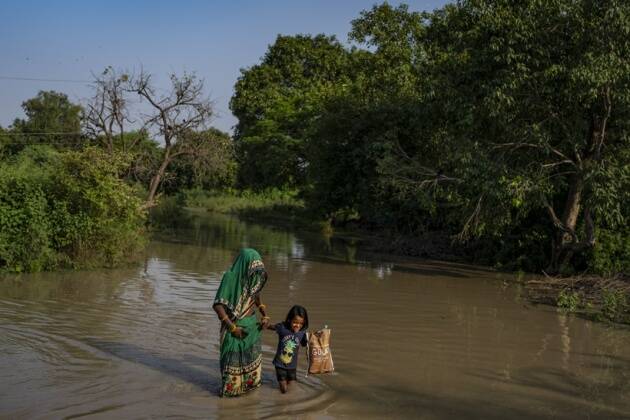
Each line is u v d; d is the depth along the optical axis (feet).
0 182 45.91
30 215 46.24
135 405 20.24
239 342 21.63
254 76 174.60
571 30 49.49
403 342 30.60
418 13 94.22
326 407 20.94
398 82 87.66
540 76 49.60
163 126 89.35
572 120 53.11
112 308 35.40
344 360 27.02
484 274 57.21
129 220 53.47
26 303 35.58
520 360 28.04
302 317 22.54
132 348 27.09
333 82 166.09
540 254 59.36
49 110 177.17
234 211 169.17
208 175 101.50
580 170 51.29
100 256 51.06
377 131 83.56
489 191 50.26
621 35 46.73
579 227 57.77
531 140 52.06
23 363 24.18
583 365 27.53
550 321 36.68
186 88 88.89
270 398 21.52
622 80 47.29
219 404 20.70
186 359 25.81
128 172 89.15
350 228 114.73
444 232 77.56
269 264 58.95
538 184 50.37
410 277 53.42
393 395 22.58
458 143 55.77
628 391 23.98
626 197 47.78
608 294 41.11
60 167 50.65
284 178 155.63
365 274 54.34
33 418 18.78
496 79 50.37
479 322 35.78
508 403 22.20
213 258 61.57
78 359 25.07
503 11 50.93
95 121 85.97
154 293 40.68
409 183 68.28
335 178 91.97
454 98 54.70
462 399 22.47
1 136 133.90
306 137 110.22
